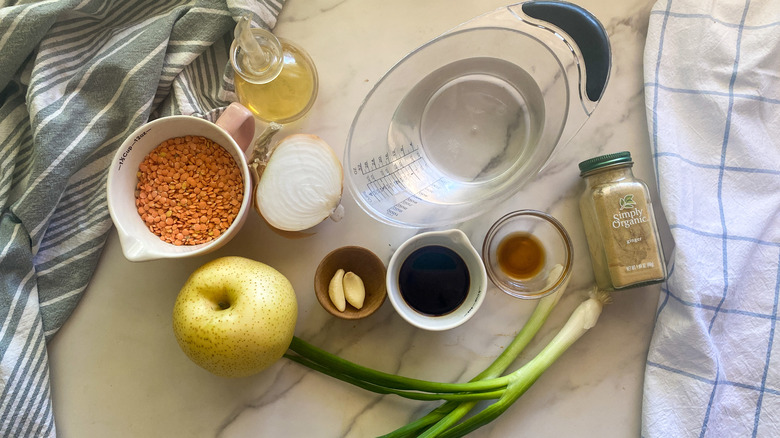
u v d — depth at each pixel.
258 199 0.39
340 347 0.42
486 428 0.42
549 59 0.39
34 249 0.39
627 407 0.41
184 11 0.40
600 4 0.42
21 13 0.37
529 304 0.42
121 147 0.36
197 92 0.41
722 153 0.40
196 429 0.42
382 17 0.42
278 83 0.39
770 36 0.39
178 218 0.39
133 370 0.42
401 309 0.38
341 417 0.42
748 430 0.40
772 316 0.40
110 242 0.42
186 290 0.36
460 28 0.39
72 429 0.41
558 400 0.42
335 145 0.42
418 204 0.42
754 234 0.40
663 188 0.40
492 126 0.43
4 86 0.39
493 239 0.42
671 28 0.41
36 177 0.38
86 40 0.40
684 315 0.39
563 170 0.42
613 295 0.42
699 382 0.39
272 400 0.42
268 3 0.41
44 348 0.40
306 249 0.42
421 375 0.42
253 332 0.35
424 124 0.43
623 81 0.42
